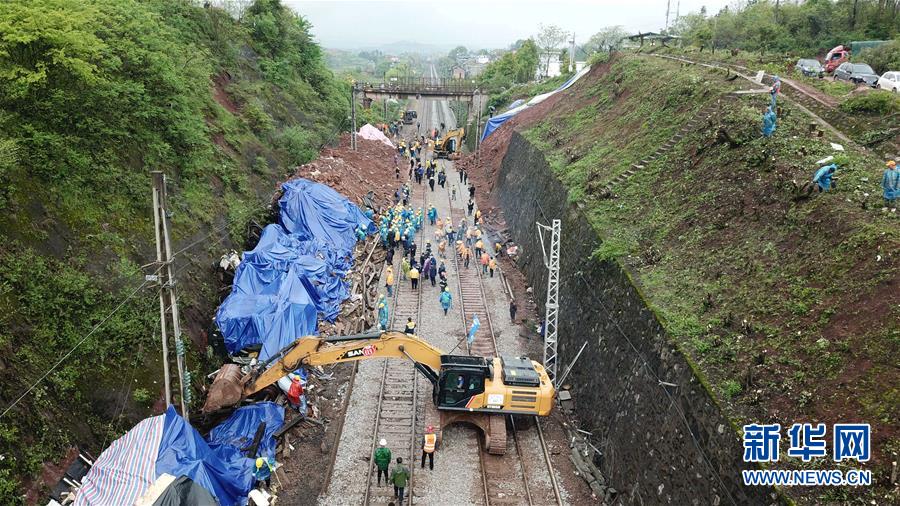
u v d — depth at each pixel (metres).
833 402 10.93
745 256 16.00
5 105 17.58
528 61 90.12
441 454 17.42
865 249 13.16
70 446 13.37
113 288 16.88
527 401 17.17
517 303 27.89
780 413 11.34
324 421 18.58
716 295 15.33
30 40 17.03
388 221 34.62
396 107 99.94
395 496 15.58
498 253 34.25
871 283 12.32
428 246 31.50
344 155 46.47
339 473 16.36
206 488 12.99
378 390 20.28
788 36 49.34
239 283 22.28
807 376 11.71
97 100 20.47
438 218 40.56
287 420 18.12
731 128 21.25
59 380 13.96
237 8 48.25
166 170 23.23
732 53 35.59
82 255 16.72
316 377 20.75
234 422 17.14
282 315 20.84
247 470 15.02
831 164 15.99
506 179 43.94
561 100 46.88
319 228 29.86
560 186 28.30
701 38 53.34
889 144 18.30
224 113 32.31
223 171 27.59
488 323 25.62
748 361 12.80
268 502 14.60
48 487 12.45
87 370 14.79
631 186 23.86
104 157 19.77
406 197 43.53
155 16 27.97
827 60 36.47
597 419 17.67
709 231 18.09
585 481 16.44
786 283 14.17
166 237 13.84
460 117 87.31
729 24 55.03
